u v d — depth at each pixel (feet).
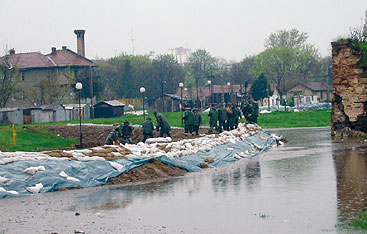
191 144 95.76
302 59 473.26
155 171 77.82
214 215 50.62
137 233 44.75
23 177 65.16
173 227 46.55
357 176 70.38
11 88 310.04
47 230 45.73
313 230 43.65
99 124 203.62
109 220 49.32
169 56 487.20
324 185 64.54
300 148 112.88
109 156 77.61
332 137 133.69
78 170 70.54
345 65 130.52
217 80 555.28
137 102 408.87
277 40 508.12
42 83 329.31
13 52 391.24
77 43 402.72
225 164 92.02
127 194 62.85
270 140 126.31
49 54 384.68
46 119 270.67
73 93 341.62
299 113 274.77
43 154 73.67
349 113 131.03
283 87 445.78
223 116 141.08
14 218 50.26
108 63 461.78
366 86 128.98
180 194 62.23
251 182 69.41
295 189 62.59
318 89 464.24
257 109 147.13
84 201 58.59
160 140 101.14
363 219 46.21
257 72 477.36
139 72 456.45
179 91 461.78
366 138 126.82
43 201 58.65
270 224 46.29
